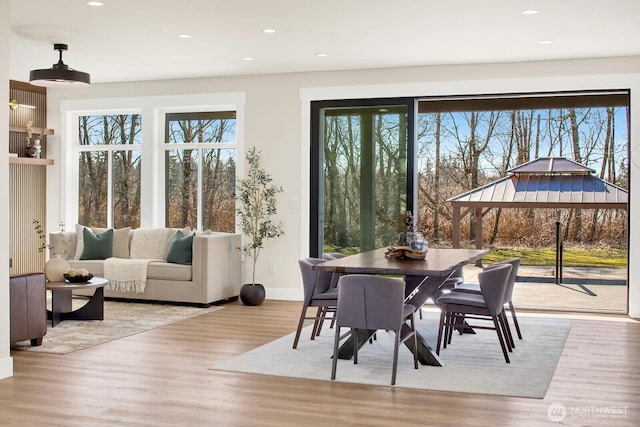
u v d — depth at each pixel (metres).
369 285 4.82
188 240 8.57
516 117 13.29
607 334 6.69
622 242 12.89
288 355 5.65
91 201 9.96
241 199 8.84
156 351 5.82
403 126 8.47
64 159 9.88
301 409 4.19
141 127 9.58
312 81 8.71
